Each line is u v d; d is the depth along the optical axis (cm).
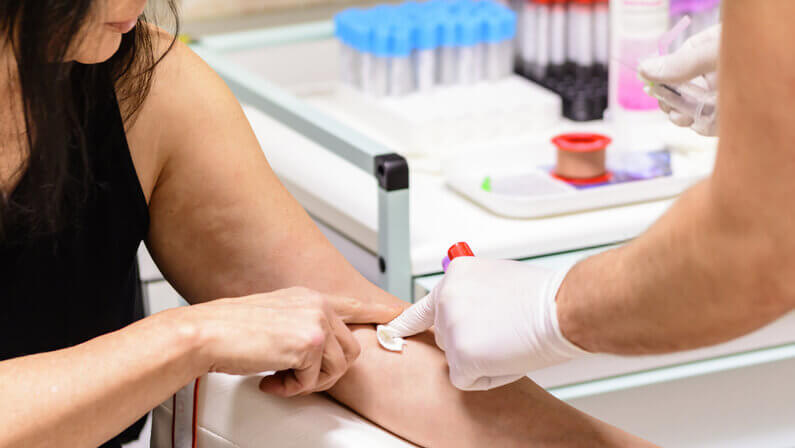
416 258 127
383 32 148
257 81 145
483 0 159
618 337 94
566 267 99
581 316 95
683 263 85
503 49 155
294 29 163
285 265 115
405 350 112
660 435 130
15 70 106
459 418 110
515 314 99
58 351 104
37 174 108
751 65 76
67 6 98
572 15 153
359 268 135
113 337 104
